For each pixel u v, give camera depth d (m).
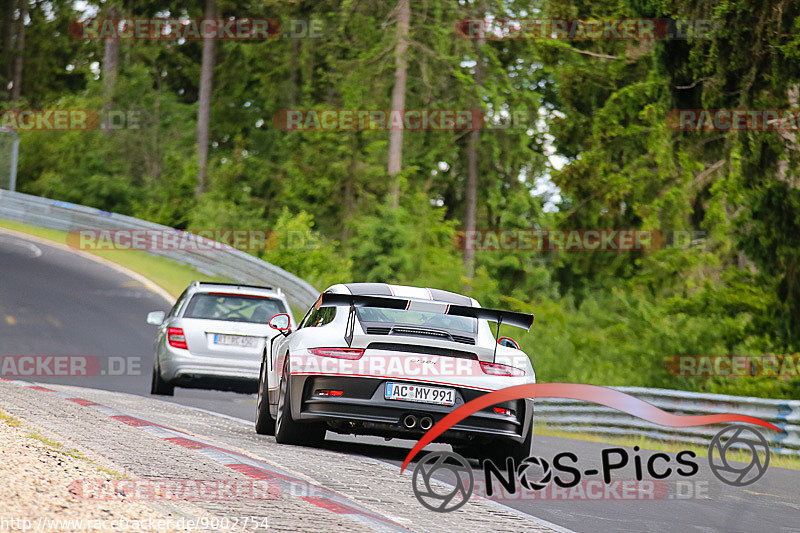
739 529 24.81
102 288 110.50
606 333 108.25
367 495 24.83
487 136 197.88
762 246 92.69
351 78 183.12
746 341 97.06
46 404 38.31
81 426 32.56
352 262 157.88
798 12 85.50
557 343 98.38
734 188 95.25
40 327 87.56
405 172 175.25
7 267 114.50
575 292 165.25
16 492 19.38
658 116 113.25
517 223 199.62
